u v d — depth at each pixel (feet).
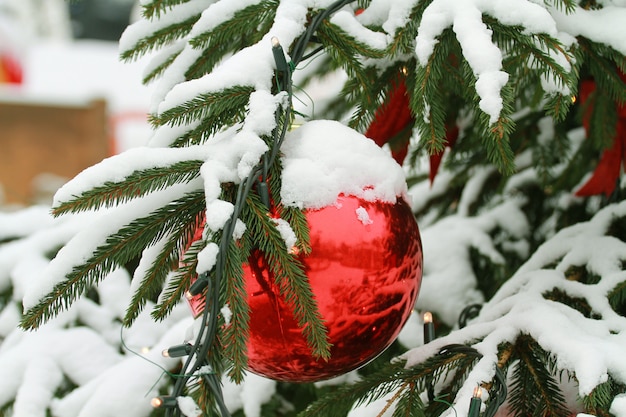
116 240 3.04
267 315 3.01
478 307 3.88
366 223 3.02
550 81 3.17
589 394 3.00
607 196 4.04
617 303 3.50
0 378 4.37
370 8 3.38
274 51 3.01
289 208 3.00
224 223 2.87
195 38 3.29
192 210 3.09
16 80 19.57
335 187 3.01
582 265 3.64
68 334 4.52
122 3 27.84
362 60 3.48
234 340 2.90
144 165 3.00
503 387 3.09
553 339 3.18
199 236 3.05
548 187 4.54
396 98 3.62
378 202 3.07
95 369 4.44
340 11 3.29
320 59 4.34
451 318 4.26
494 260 4.40
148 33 3.48
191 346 2.89
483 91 2.98
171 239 3.12
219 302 2.91
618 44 3.27
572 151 4.81
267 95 3.02
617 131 3.92
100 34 28.04
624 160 3.96
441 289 4.31
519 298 3.45
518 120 4.46
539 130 4.54
